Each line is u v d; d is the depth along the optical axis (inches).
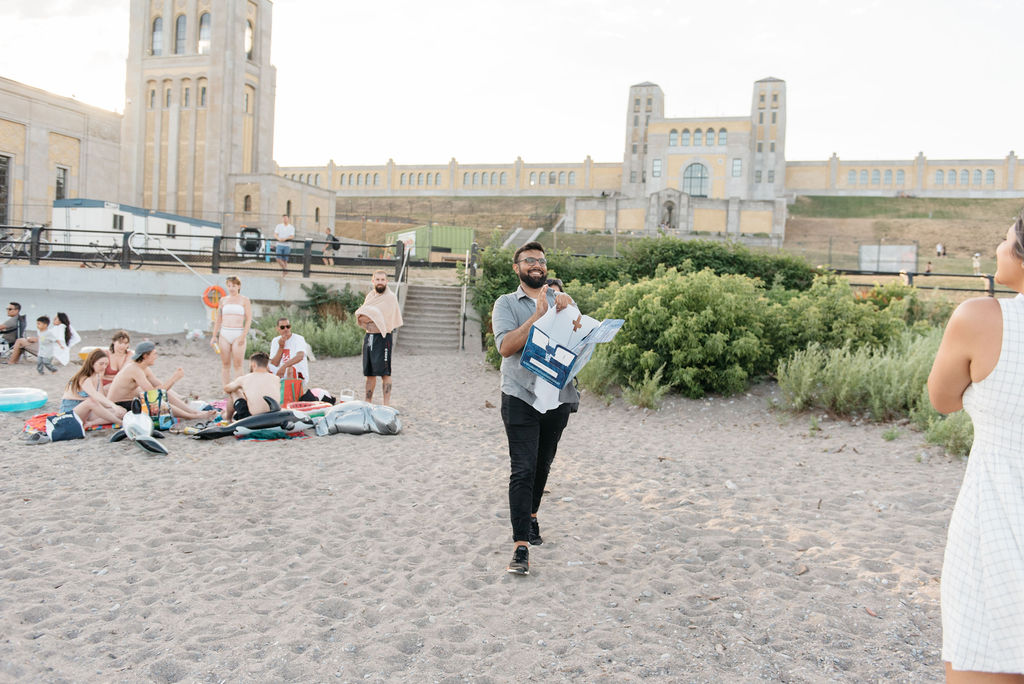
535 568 175.9
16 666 124.6
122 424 298.8
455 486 248.4
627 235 2114.9
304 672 124.6
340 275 757.9
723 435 357.7
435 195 3860.7
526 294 178.7
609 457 300.4
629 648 135.4
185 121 1823.3
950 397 80.9
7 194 1555.1
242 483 244.8
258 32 1915.6
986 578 73.1
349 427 327.3
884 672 127.5
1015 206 3235.7
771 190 3400.6
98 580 164.7
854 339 443.2
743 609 154.1
